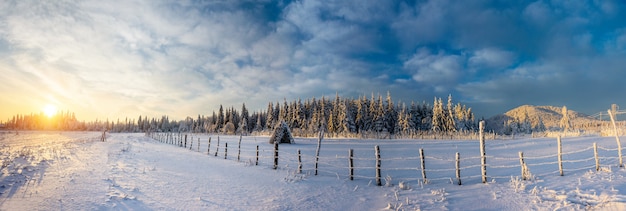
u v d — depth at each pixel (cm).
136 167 1392
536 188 911
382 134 5597
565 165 1355
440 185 1052
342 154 2114
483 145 1076
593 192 819
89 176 1112
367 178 1218
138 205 782
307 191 1002
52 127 18150
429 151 2259
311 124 7594
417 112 9025
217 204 834
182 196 899
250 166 1539
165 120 13712
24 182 986
